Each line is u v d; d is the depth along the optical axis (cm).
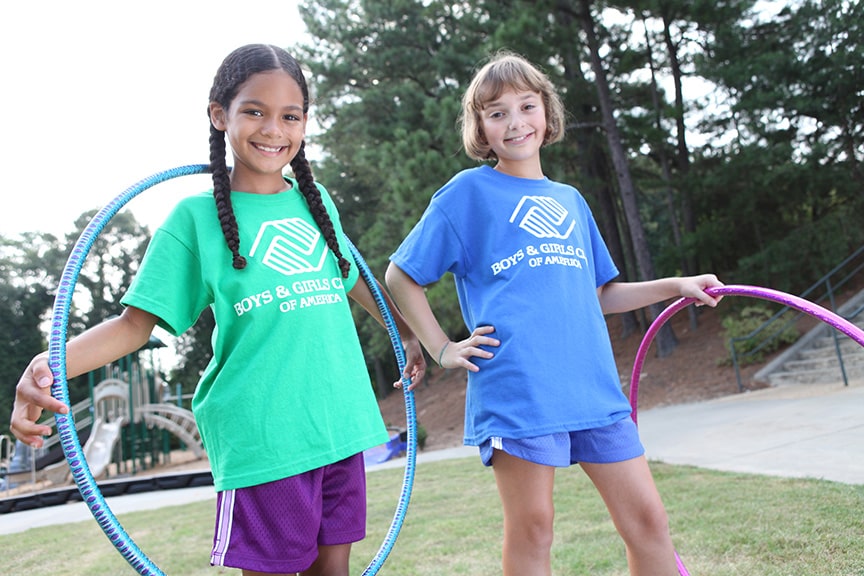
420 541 411
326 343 205
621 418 227
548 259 232
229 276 200
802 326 1306
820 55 1459
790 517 344
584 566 318
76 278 193
